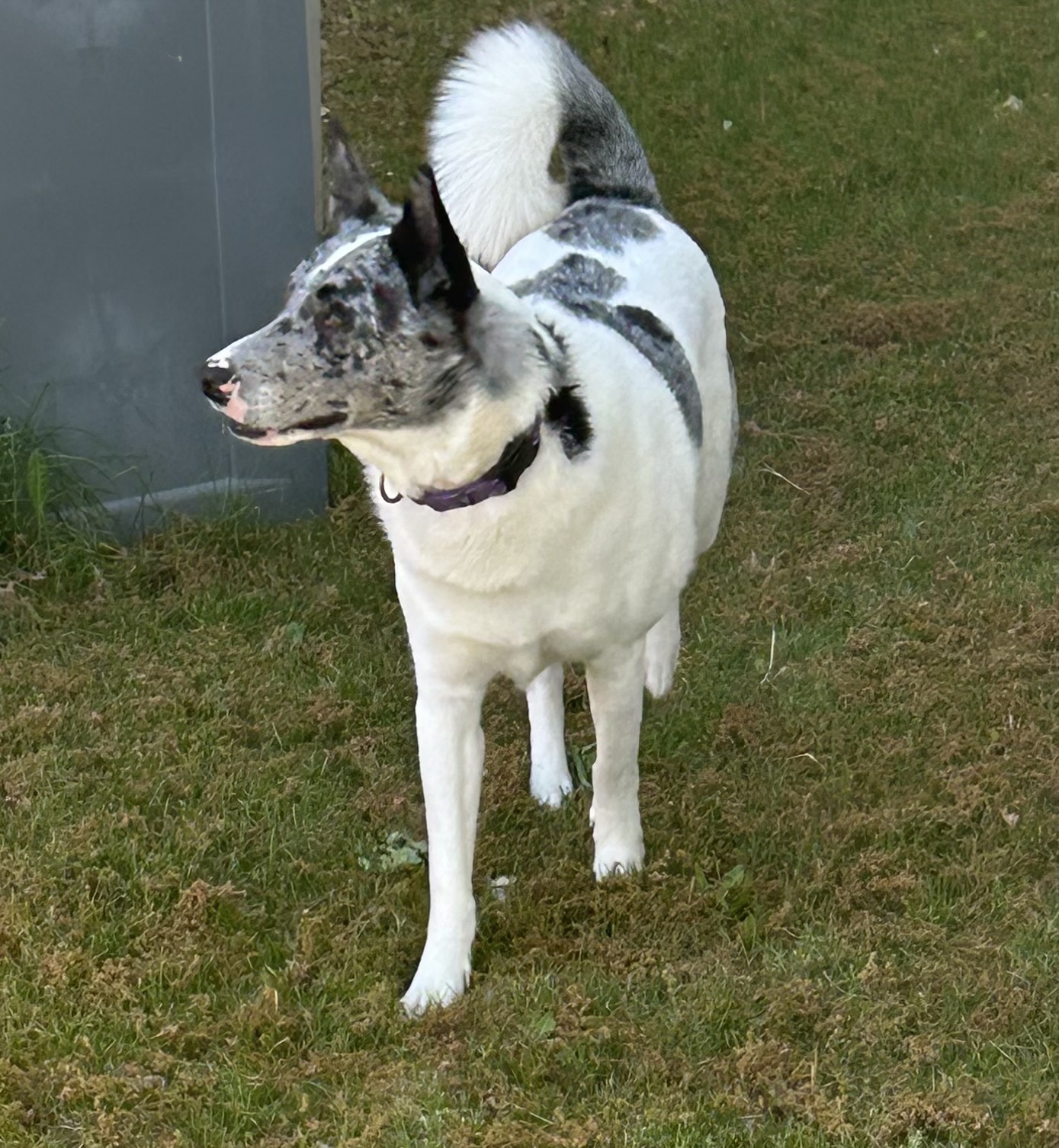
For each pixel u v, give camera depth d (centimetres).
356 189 285
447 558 289
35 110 459
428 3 888
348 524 523
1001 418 588
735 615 475
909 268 706
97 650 452
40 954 338
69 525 498
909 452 568
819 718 428
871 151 806
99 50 458
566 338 296
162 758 407
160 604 477
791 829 386
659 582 322
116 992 328
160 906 357
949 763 409
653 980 335
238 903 356
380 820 387
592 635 315
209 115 475
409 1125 296
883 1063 313
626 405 304
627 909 355
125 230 482
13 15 447
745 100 841
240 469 523
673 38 892
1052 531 518
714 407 376
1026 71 897
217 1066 313
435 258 255
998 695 429
